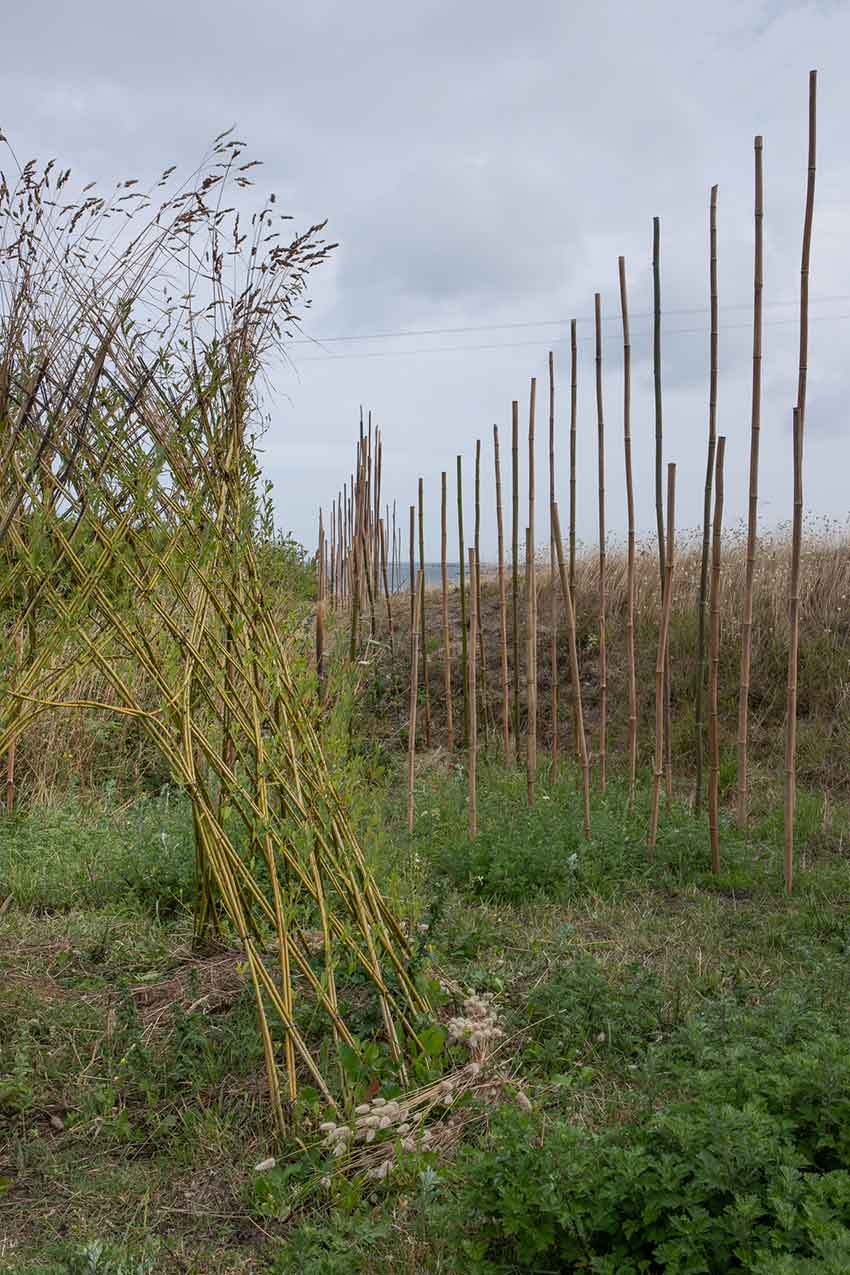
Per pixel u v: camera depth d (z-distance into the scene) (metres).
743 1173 2.47
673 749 8.73
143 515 3.44
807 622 9.66
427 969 3.79
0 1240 2.71
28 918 5.02
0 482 3.27
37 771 7.25
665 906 5.59
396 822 6.89
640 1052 3.56
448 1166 3.00
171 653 3.52
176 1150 3.11
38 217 3.23
